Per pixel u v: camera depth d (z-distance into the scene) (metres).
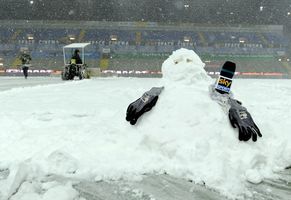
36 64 43.22
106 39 49.81
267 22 55.72
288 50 48.75
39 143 4.19
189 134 3.85
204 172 3.26
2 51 45.94
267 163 3.61
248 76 42.50
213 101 4.29
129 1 53.44
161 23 53.78
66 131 4.69
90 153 3.79
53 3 52.25
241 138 3.80
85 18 54.28
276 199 2.91
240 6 53.72
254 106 7.53
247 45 49.50
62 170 3.35
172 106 4.21
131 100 8.48
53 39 49.09
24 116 5.97
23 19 53.69
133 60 45.72
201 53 47.88
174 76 4.70
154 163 3.52
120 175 3.29
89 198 2.87
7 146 4.09
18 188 2.99
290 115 6.22
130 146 3.95
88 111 6.55
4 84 14.90
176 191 3.01
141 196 2.91
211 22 55.62
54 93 10.28
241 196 2.93
